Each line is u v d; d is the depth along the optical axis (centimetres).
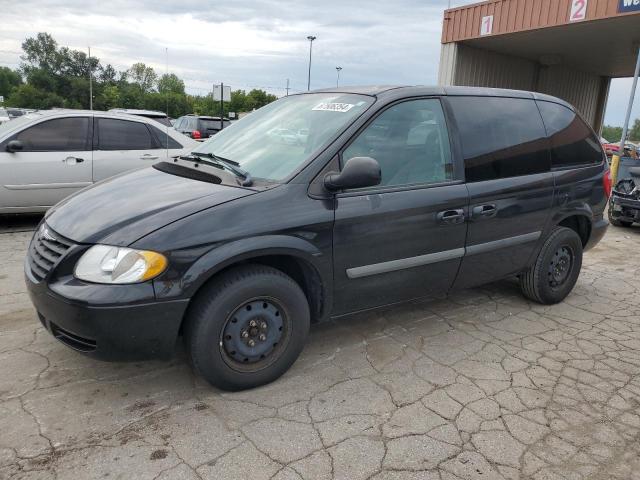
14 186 643
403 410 288
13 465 234
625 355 367
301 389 305
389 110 340
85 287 253
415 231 337
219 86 1590
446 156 360
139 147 722
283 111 382
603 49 1544
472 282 391
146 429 263
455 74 1536
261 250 279
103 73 11088
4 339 352
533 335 395
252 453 248
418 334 389
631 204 821
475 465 247
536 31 1317
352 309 333
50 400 285
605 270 592
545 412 292
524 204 400
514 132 403
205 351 276
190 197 286
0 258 538
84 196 318
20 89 9262
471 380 324
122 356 264
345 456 248
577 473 245
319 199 301
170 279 259
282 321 302
